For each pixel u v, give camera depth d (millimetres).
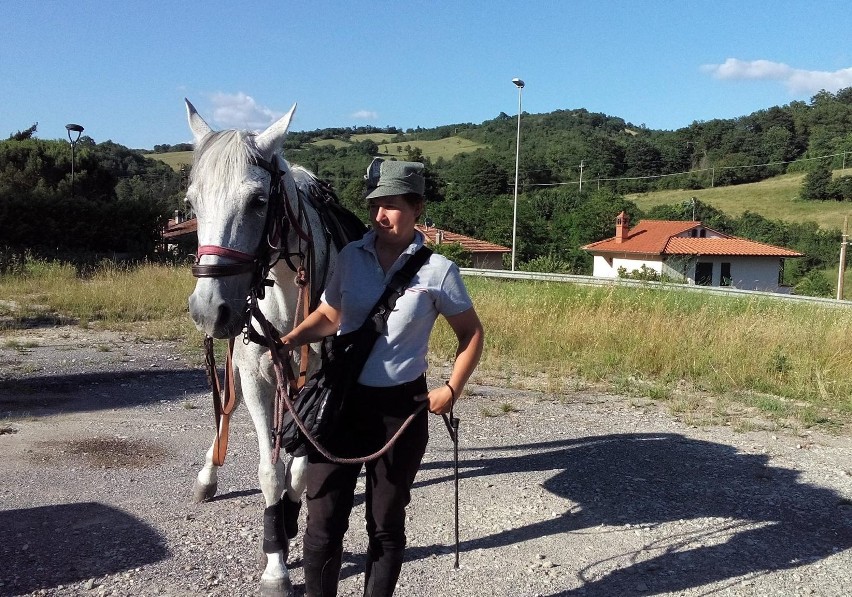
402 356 2764
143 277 15414
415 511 4441
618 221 41969
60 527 4023
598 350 8961
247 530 4047
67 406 6602
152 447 5500
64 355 8961
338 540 2787
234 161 2936
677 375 8273
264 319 3027
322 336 2977
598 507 4543
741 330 9148
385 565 2783
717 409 6980
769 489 4902
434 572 3646
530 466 5316
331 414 2721
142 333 10672
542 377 8273
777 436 6160
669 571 3709
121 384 7527
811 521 4379
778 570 3738
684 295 12422
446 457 5504
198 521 4156
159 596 3311
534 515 4402
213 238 2850
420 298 2740
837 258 47469
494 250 39719
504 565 3740
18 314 11891
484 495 4719
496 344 9312
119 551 3742
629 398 7430
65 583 3395
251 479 4855
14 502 4371
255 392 3398
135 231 25719
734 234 55562
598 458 5512
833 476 5176
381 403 2758
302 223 3547
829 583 3605
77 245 24562
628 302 10984
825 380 7707
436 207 50531
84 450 5375
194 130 3385
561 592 3475
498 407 6980
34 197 24062
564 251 45375
